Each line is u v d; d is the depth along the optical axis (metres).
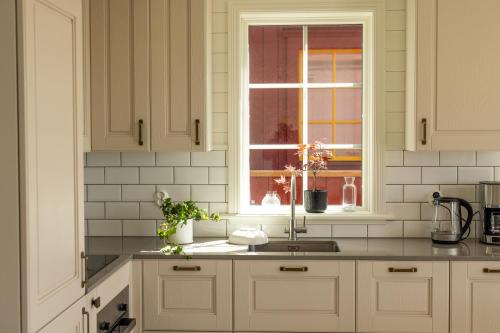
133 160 3.83
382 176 3.76
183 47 3.47
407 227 3.79
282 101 4.81
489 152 3.75
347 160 5.24
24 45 1.77
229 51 3.76
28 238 1.79
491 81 3.41
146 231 3.84
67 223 2.13
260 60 4.87
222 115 3.80
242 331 3.25
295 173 3.73
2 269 1.78
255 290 3.24
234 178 3.80
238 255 3.22
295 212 3.83
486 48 3.41
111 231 3.86
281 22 3.86
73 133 2.20
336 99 5.19
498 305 3.17
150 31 3.47
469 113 3.43
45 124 1.93
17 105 1.77
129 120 3.51
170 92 3.49
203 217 3.59
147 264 3.26
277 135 4.78
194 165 3.82
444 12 3.41
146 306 3.26
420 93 3.44
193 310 3.27
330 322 3.22
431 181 3.77
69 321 2.17
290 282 3.22
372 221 3.77
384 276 3.20
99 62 3.50
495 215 3.50
